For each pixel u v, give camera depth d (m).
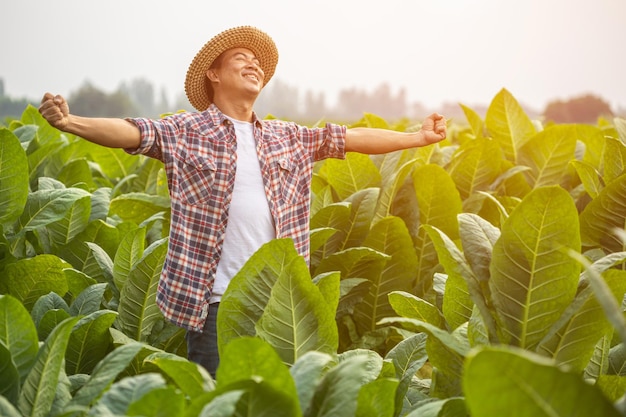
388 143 4.17
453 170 5.72
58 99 3.48
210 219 3.69
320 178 5.46
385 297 4.79
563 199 2.67
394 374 3.06
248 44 3.97
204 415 2.05
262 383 2.20
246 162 3.79
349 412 2.31
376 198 4.83
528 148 5.76
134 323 3.93
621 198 4.33
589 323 2.80
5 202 4.28
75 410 2.47
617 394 3.01
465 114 6.57
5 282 4.09
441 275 3.66
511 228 2.75
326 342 2.87
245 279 3.00
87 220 4.78
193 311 3.65
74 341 3.45
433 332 2.69
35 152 5.88
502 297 2.81
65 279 4.10
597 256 4.29
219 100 3.92
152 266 3.84
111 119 3.65
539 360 1.89
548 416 1.95
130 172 7.00
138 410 2.17
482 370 1.91
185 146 3.73
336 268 4.61
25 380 2.57
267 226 3.79
